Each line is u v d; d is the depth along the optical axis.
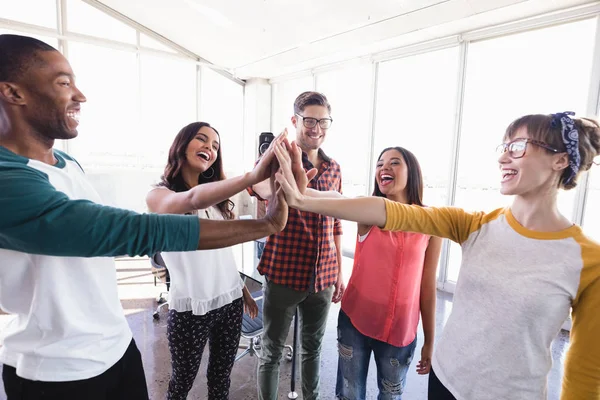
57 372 0.77
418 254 1.27
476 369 0.85
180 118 5.14
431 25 3.12
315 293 1.54
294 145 0.86
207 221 0.69
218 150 1.41
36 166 0.70
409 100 3.94
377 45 3.78
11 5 3.64
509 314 0.80
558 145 0.75
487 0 2.61
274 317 1.54
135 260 4.38
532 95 3.00
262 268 1.54
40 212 0.55
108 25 4.32
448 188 3.50
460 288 0.94
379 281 1.29
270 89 5.83
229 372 1.48
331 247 1.58
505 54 3.18
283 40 4.07
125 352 0.94
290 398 1.85
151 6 4.09
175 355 1.32
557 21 2.71
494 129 3.30
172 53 4.95
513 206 0.88
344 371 1.41
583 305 0.74
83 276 0.79
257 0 3.47
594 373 0.72
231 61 5.06
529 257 0.80
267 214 0.81
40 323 0.74
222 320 1.40
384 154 1.39
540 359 0.79
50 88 0.65
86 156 4.26
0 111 0.68
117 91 4.46
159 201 1.08
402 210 0.95
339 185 1.70
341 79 4.61
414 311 1.31
